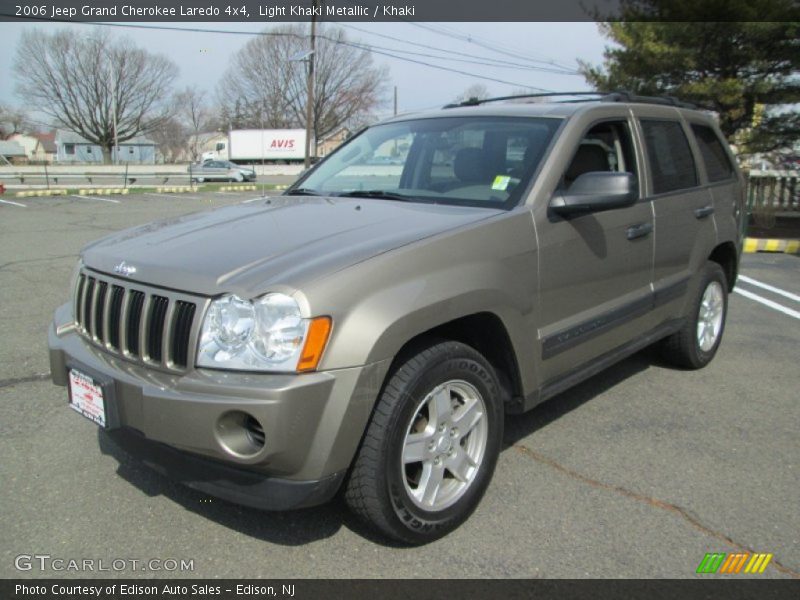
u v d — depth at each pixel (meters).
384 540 2.88
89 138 68.62
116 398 2.66
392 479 2.64
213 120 79.00
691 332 4.80
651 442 3.85
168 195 25.41
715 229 4.84
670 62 13.77
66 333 3.15
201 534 2.92
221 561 2.74
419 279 2.69
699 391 4.66
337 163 4.31
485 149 3.67
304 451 2.42
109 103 67.19
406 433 2.68
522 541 2.90
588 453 3.71
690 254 4.60
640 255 4.01
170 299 2.59
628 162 4.08
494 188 3.42
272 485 2.49
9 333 5.70
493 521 3.04
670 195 4.34
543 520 3.06
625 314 3.88
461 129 3.88
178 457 2.61
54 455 3.58
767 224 14.17
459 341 3.11
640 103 4.39
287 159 57.88
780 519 3.09
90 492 3.23
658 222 4.16
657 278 4.27
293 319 2.41
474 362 2.93
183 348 2.54
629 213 3.89
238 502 2.56
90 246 3.32
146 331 2.66
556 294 3.36
